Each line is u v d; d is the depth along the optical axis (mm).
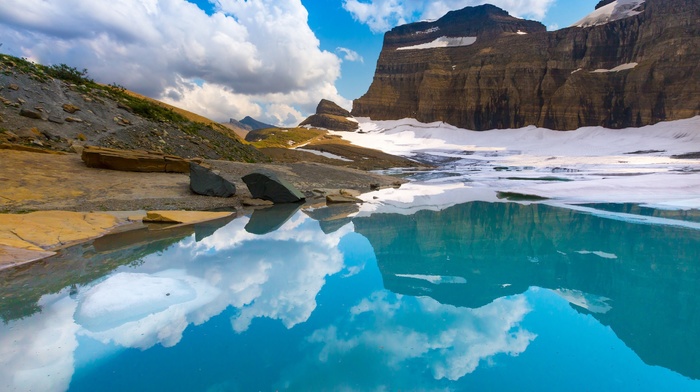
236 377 3492
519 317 4785
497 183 23031
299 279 6238
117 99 25750
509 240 9000
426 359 3793
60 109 19891
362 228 10430
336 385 3371
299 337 4254
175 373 3561
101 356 3830
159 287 5684
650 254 7535
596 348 3963
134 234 9164
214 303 5199
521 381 3410
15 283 5762
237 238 9086
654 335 4254
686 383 3365
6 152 13789
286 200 15289
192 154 23125
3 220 8102
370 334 4328
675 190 15633
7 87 18766
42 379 3436
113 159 15141
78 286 5676
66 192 11672
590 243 8453
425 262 7273
